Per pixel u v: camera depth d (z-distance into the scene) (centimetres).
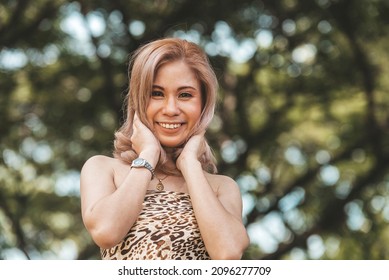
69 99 1116
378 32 1067
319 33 1063
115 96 1040
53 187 1188
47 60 1110
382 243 1103
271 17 1059
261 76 1114
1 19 1091
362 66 1055
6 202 1159
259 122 1148
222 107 1091
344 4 1023
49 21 1095
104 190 329
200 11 1033
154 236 318
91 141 1130
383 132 1084
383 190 1120
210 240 314
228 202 344
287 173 1157
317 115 1144
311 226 1093
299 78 1108
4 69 1099
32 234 1202
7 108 1109
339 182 1144
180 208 329
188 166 333
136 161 329
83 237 1221
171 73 340
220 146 1094
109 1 1040
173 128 343
